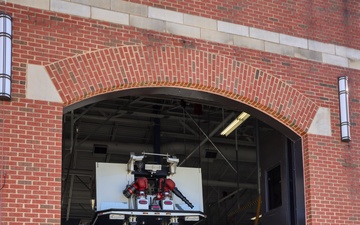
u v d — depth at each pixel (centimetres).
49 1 1059
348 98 1309
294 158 1285
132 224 1212
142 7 1140
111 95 1108
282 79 1250
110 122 1931
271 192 1502
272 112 1228
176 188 1271
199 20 1189
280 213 1416
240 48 1218
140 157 1270
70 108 1077
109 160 2141
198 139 2075
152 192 1276
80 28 1073
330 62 1321
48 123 1005
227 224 2572
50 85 1023
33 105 1001
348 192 1257
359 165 1288
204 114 1950
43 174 981
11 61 990
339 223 1230
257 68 1227
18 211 952
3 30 987
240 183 2394
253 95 1208
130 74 1095
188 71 1149
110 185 1256
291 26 1296
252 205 2270
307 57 1295
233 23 1227
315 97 1280
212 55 1183
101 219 1245
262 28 1257
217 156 2175
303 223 1234
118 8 1117
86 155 2100
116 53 1091
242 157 2139
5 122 975
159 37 1139
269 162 1498
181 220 1301
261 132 1911
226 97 1193
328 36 1338
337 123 1293
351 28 1373
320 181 1237
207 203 2573
